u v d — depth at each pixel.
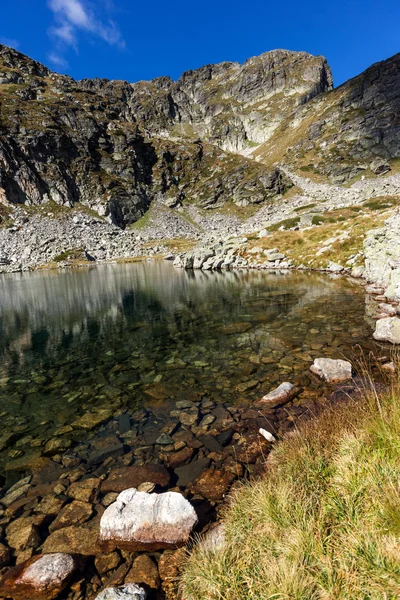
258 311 23.59
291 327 18.50
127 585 4.57
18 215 117.31
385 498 3.81
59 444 8.97
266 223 112.38
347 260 41.19
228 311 24.66
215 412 9.92
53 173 137.50
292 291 30.16
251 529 4.62
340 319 19.12
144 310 28.20
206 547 4.72
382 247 28.83
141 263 88.50
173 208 165.25
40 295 41.16
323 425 6.55
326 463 5.23
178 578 4.61
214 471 7.09
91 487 7.00
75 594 4.65
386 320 15.55
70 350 18.44
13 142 133.38
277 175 169.12
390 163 155.38
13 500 6.76
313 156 188.88
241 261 58.12
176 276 53.16
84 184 145.75
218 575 4.00
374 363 12.12
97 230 125.31
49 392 12.87
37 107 159.62
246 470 7.02
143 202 158.50
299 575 3.54
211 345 16.95
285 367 12.90
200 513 5.93
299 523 4.13
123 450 8.35
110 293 39.50
